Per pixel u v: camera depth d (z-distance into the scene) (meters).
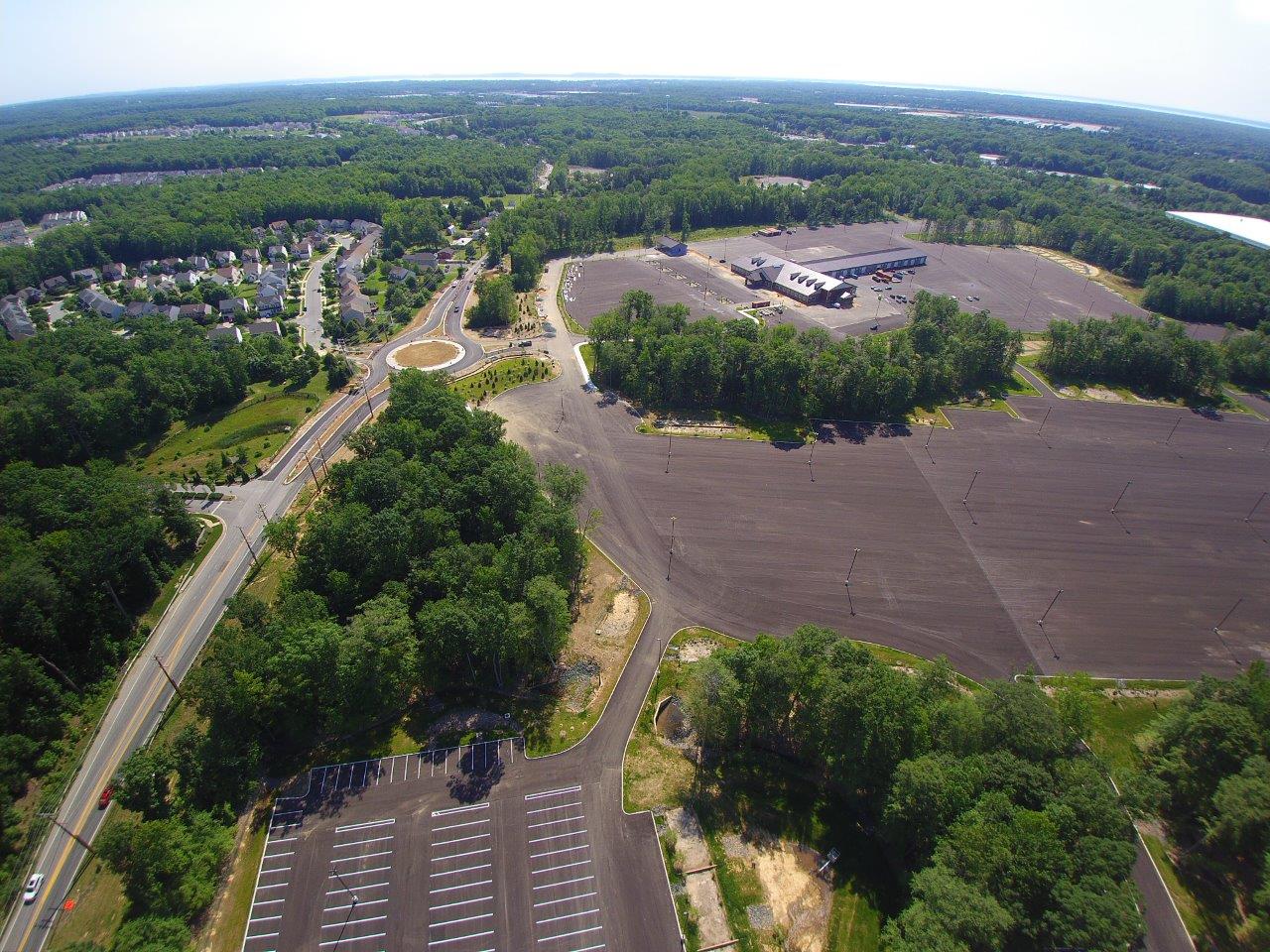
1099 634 99.94
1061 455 144.12
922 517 123.06
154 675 91.00
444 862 70.06
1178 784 75.25
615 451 140.25
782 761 81.50
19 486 106.75
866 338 164.88
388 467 108.00
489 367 176.00
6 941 63.38
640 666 92.94
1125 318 182.25
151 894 62.41
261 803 75.25
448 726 84.38
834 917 66.69
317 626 79.81
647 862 70.62
